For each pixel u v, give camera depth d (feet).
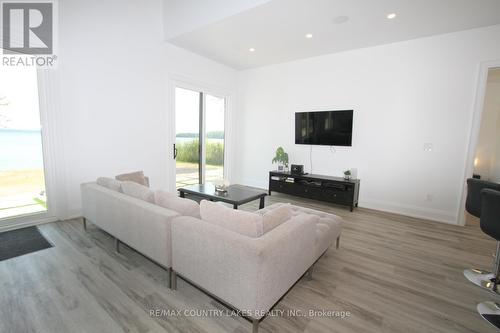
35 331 4.73
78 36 10.52
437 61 11.68
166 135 14.51
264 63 16.99
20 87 9.46
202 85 16.26
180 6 12.35
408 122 12.60
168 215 5.96
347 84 14.25
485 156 17.85
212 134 18.03
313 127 15.48
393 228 10.85
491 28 10.49
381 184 13.61
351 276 6.98
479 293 6.32
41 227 9.83
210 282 5.18
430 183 12.26
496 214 5.88
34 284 6.17
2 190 9.55
